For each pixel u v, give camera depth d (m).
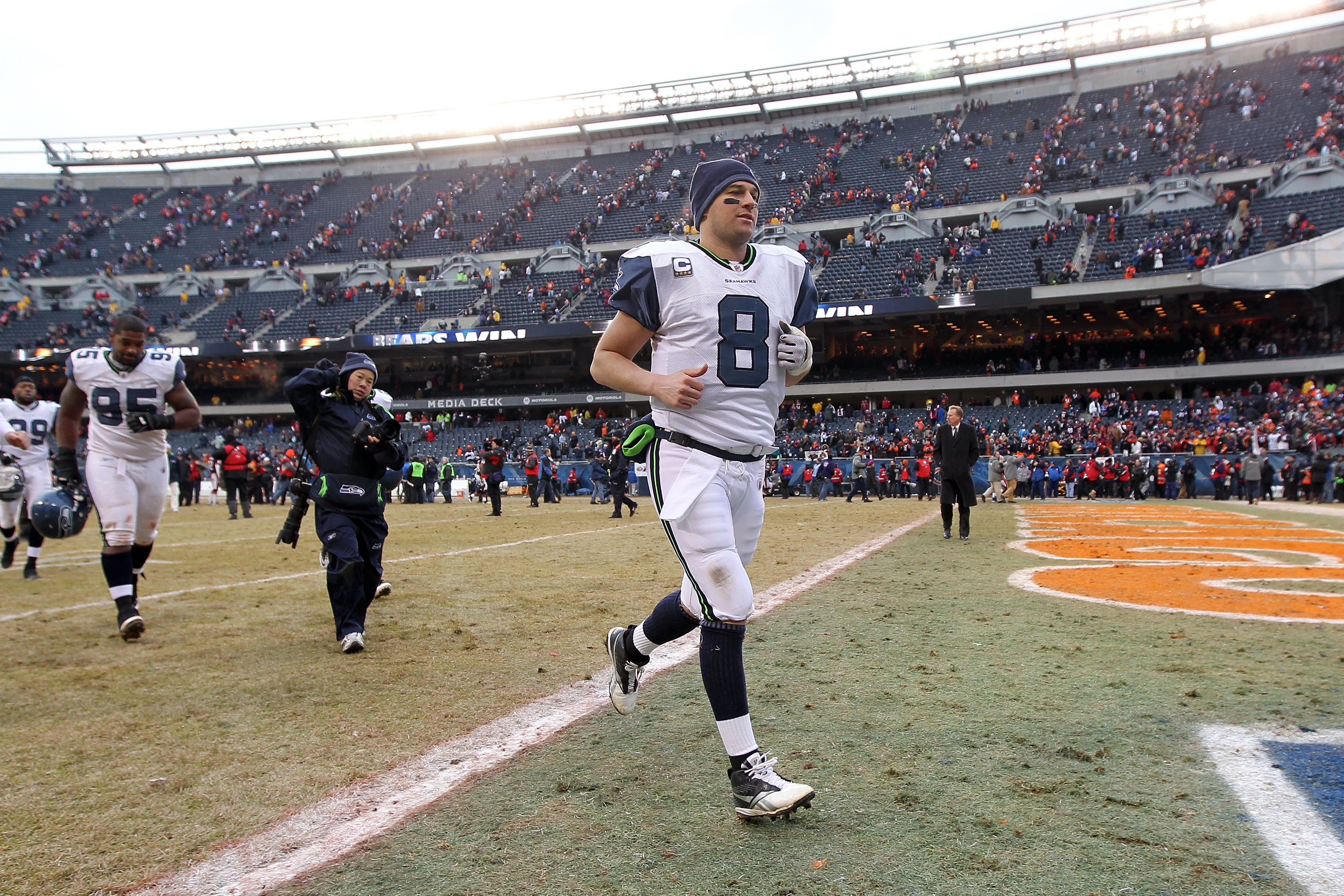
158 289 47.31
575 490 29.70
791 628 5.11
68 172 59.03
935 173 41.25
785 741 3.08
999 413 31.86
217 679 4.13
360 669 4.30
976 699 3.59
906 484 26.38
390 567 8.62
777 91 48.50
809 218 41.00
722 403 2.61
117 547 5.24
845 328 39.34
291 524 5.59
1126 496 24.53
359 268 45.78
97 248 50.84
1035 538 11.44
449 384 43.22
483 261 44.84
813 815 2.43
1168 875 2.05
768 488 28.66
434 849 2.26
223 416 43.53
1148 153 36.91
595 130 53.34
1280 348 29.70
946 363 36.69
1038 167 38.31
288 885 2.07
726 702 2.49
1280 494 23.14
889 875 2.06
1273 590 6.58
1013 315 36.78
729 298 2.63
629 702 3.10
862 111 48.53
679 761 2.91
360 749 3.09
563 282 42.16
